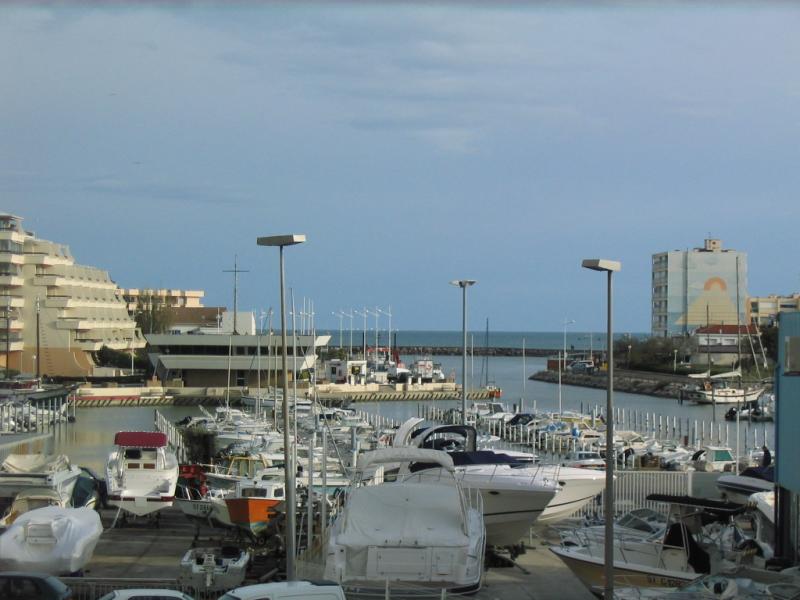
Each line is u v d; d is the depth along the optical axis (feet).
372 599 64.59
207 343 385.91
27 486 99.55
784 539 80.94
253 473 126.21
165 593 63.82
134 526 108.99
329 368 433.07
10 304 392.88
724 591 63.82
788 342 80.74
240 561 80.07
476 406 311.27
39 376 360.07
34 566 77.25
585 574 77.41
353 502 76.28
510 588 81.15
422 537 71.92
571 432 231.50
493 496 90.48
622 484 112.47
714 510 78.38
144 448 109.29
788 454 79.46
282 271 70.79
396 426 261.65
